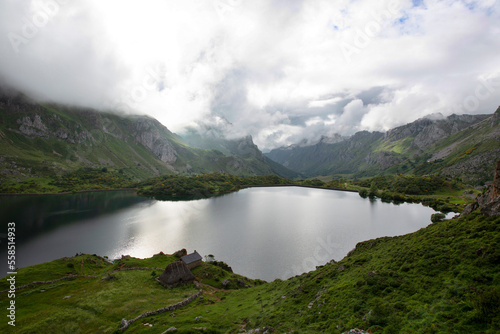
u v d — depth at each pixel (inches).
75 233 6309.1
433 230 2033.7
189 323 1699.1
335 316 1354.6
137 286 2600.9
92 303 2108.8
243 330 1510.8
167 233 6392.7
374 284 1514.5
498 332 876.0
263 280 3774.6
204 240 5826.8
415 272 1505.9
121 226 7032.5
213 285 3097.9
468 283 1218.0
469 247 1492.4
